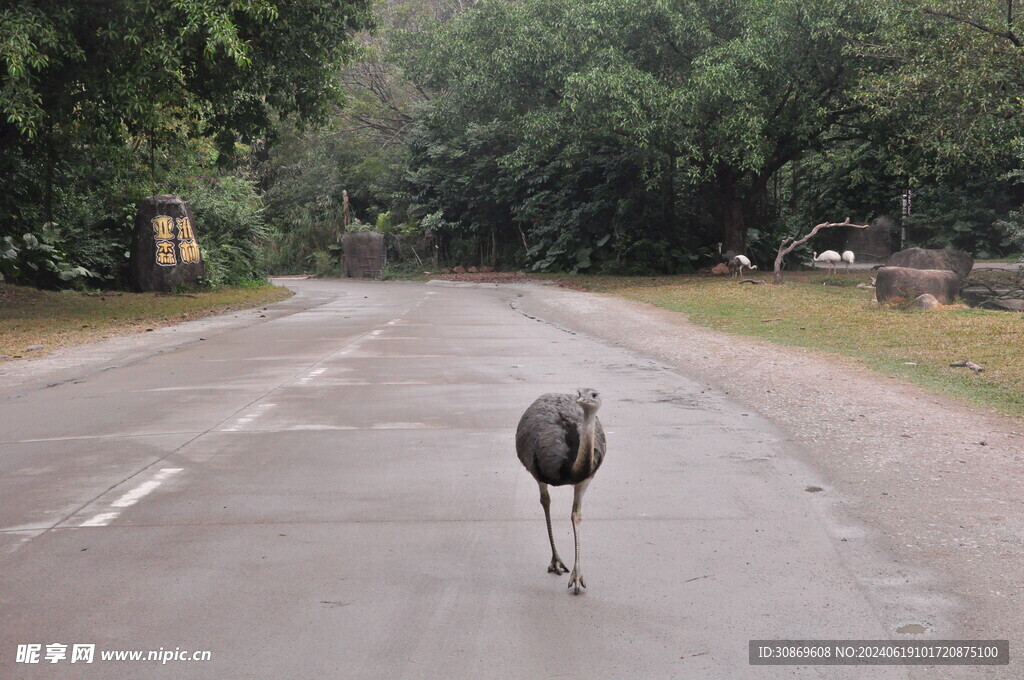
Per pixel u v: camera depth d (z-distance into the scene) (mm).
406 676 3820
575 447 4621
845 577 4848
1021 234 30859
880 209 44625
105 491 6523
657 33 29328
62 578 4871
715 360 12555
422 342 15602
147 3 17953
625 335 16156
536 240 43188
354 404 9773
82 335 17281
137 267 29000
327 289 36812
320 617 4387
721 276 32906
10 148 23500
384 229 50156
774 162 32250
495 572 4965
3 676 3820
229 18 18547
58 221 28828
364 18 23359
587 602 4566
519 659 3971
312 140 55625
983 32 20922
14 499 6332
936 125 23969
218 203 35344
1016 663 3918
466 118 39750
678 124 27859
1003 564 4961
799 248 39312
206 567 5027
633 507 6078
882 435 7953
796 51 27922
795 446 7742
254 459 7426
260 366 12797
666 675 3828
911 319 16875
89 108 21750
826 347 13961
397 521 5824
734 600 4574
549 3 30875
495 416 9086
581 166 39125
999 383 10562
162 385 11273
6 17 17141
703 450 7609
